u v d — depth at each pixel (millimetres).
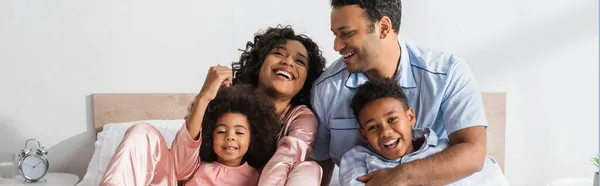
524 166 2451
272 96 1696
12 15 2322
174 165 1495
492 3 2373
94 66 2361
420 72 1552
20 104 2373
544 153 2449
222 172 1529
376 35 1464
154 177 1429
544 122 2432
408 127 1471
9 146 2383
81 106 2385
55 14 2330
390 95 1462
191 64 2371
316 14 2359
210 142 1550
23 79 2359
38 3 2322
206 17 2352
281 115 1701
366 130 1479
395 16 1497
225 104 1549
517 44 2391
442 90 1513
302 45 1703
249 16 2354
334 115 1630
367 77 1605
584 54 2406
